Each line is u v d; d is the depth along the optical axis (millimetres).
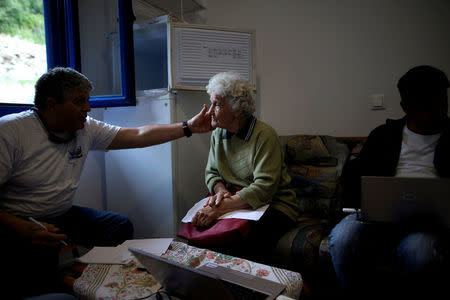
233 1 2322
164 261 796
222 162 1579
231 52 1912
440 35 2059
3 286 1025
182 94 1856
